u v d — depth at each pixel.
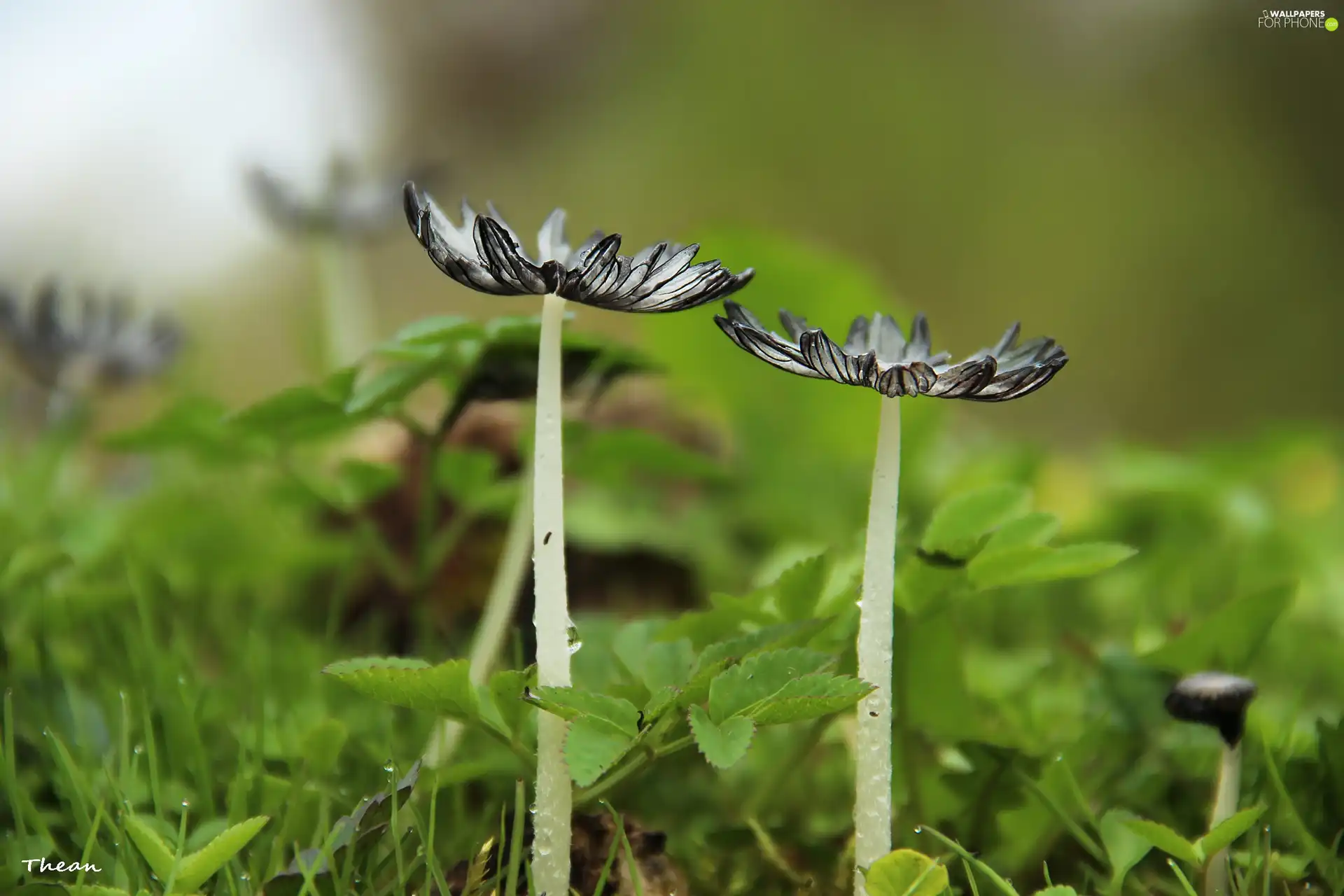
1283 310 1.87
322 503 0.51
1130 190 1.95
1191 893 0.41
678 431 0.67
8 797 0.44
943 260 1.93
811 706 0.40
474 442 0.58
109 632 0.49
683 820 0.46
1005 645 0.58
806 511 0.69
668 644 0.43
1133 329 1.87
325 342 0.75
